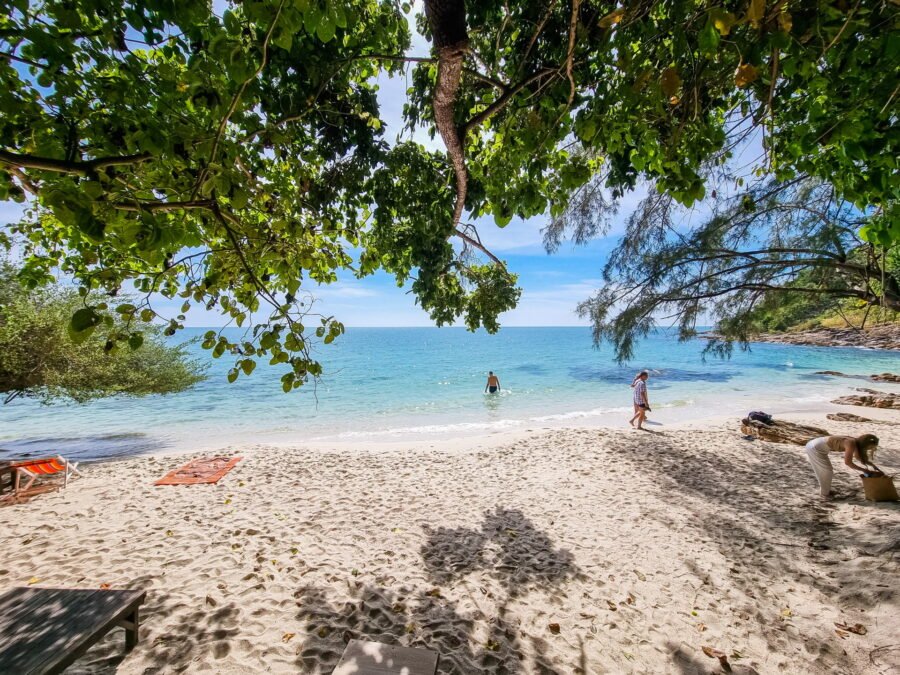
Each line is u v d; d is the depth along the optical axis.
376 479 7.78
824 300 6.48
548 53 3.42
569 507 6.39
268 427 14.88
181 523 5.67
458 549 5.04
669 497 6.74
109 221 1.72
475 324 6.78
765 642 3.41
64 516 5.91
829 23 2.00
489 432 13.88
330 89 3.84
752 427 10.88
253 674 3.01
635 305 7.27
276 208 3.15
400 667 3.03
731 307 6.96
